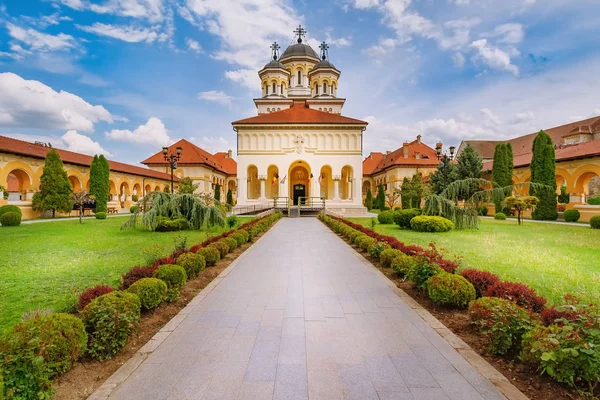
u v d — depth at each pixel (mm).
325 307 5734
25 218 26938
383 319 5172
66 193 28203
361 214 34750
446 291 5379
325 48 49281
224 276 7957
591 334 3068
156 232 17406
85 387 3363
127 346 4270
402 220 19609
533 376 3473
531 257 10000
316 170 36500
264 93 48250
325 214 27625
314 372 3633
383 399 3152
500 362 3801
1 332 4645
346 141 36594
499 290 5125
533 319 3900
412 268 6695
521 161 35531
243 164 36500
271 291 6703
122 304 4332
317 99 45188
